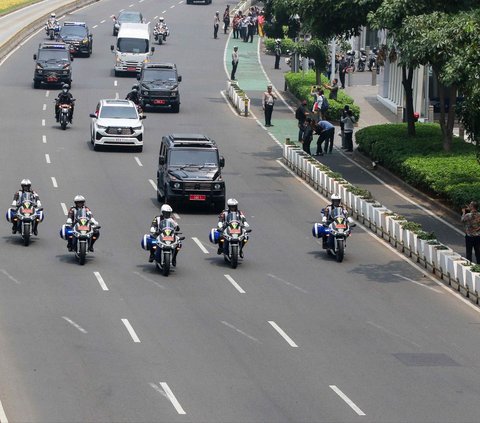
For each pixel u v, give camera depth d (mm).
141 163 117625
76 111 146500
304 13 119812
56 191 102438
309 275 77750
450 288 75812
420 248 81938
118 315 66438
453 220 96688
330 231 81875
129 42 178250
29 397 52344
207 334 63188
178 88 156875
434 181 101562
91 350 59656
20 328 63312
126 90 164875
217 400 52469
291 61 183625
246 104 149625
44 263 78375
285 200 103312
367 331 65062
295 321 66500
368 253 84875
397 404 52812
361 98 168250
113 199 100438
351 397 53562
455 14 101875
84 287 72500
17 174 109125
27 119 140000
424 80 147000
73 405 51344
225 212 80938
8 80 169750
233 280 75625
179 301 70000
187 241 86688
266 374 56562
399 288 75250
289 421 50031
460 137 125938
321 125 125500
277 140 135125
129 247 83812
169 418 49969
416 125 128875
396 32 104688
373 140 120438
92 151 122625
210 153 99375
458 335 65062
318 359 59406
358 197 96438
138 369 56750
